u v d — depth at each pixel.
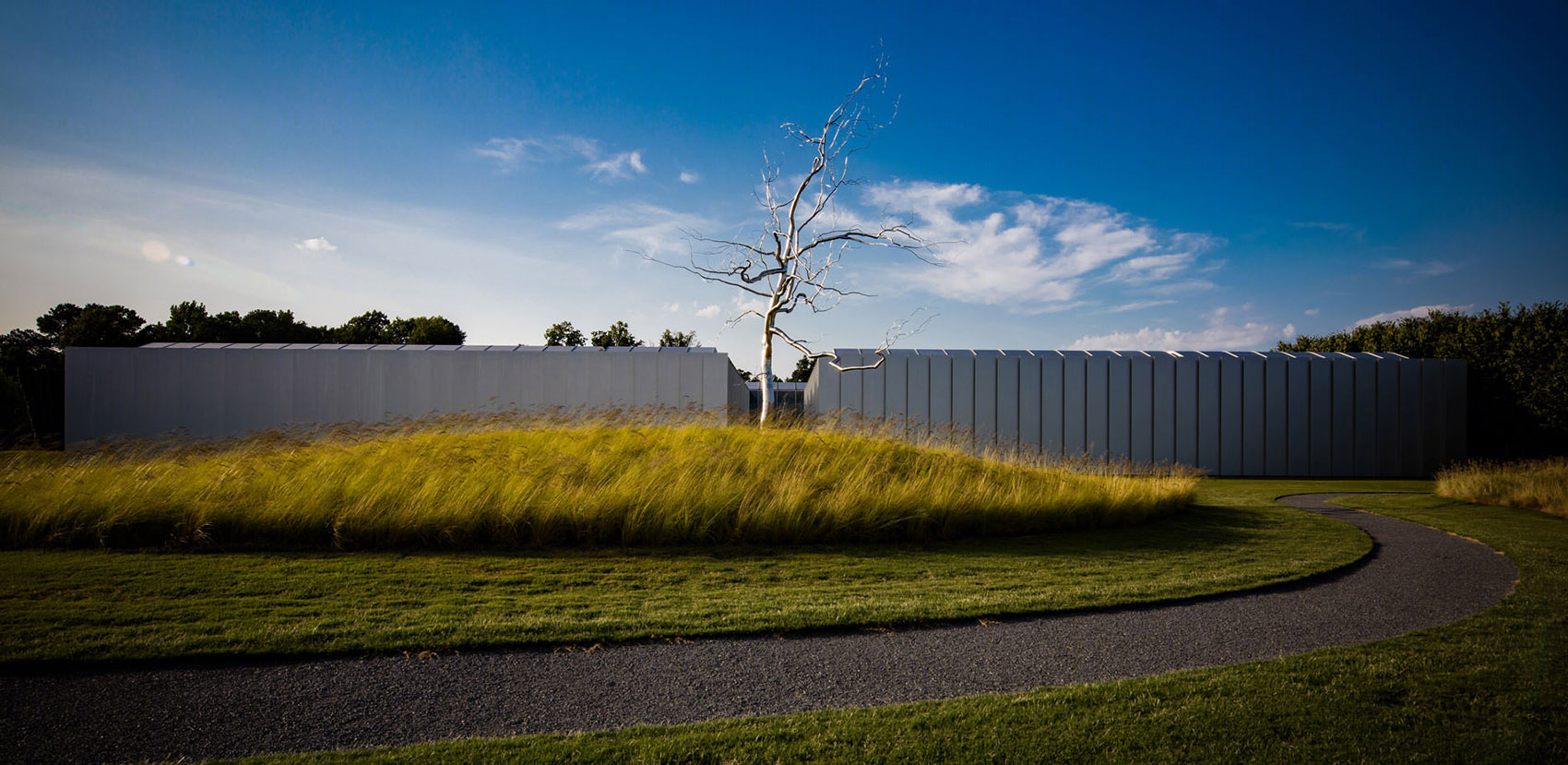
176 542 6.86
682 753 2.71
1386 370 20.36
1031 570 6.59
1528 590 5.79
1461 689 3.39
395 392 17.75
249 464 8.34
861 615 4.80
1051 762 2.63
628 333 43.91
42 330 38.22
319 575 5.84
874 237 12.52
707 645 4.22
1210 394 20.31
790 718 3.10
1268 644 4.30
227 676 3.60
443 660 3.89
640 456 9.44
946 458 10.91
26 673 3.59
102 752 2.76
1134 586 5.79
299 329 40.16
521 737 2.87
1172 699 3.28
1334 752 2.70
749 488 8.29
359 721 3.09
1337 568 6.71
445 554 6.80
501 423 12.37
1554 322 19.94
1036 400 20.23
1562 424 19.28
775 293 12.23
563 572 6.14
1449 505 12.77
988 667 3.87
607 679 3.64
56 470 8.16
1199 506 12.20
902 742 2.81
